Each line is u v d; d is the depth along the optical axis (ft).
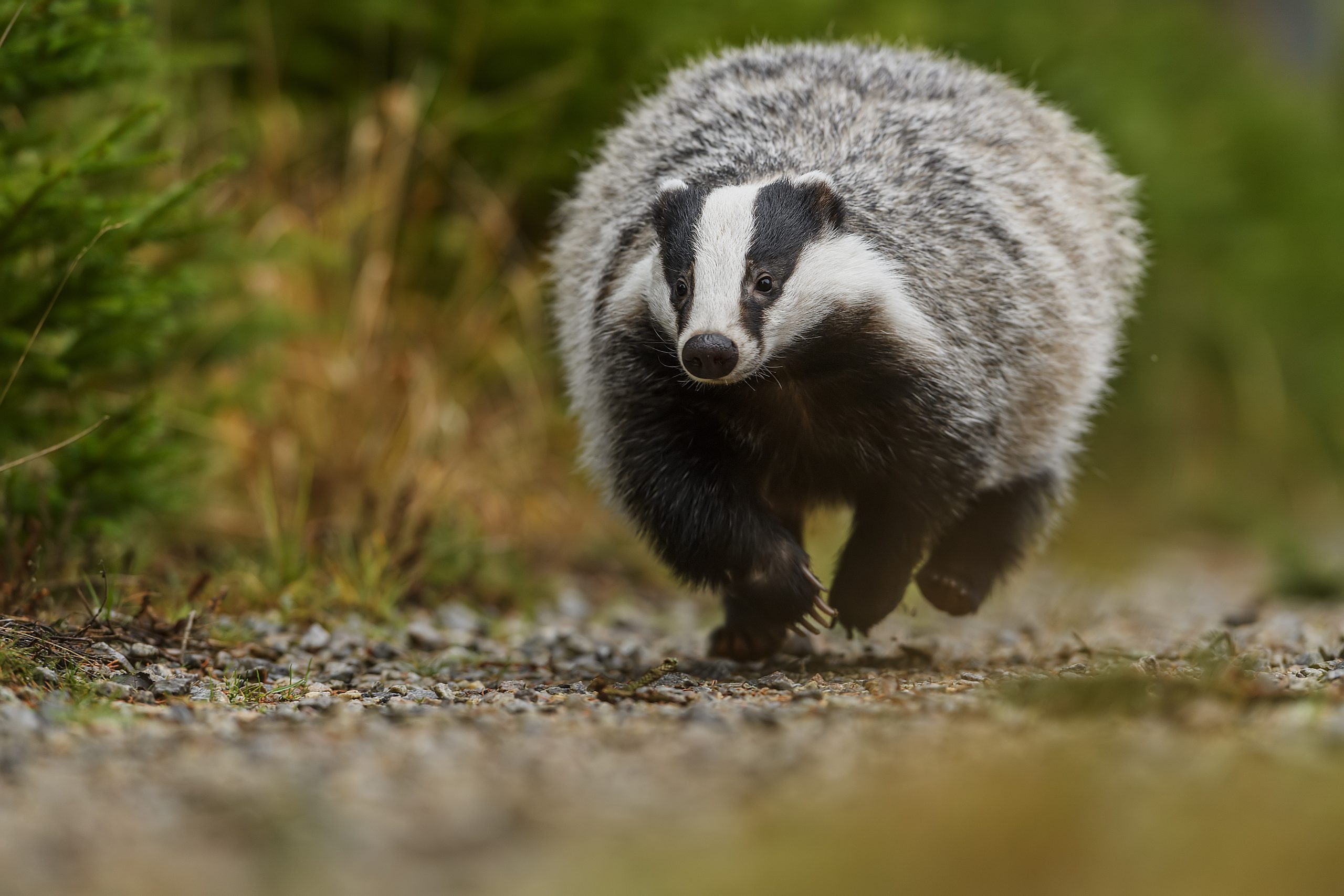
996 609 52.49
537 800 20.02
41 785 20.77
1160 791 19.65
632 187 38.55
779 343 32.68
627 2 62.69
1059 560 67.00
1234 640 39.93
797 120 37.52
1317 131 105.60
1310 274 97.60
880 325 33.58
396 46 63.36
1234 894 16.83
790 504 37.27
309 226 57.36
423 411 54.44
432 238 61.21
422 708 27.71
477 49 63.05
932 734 23.32
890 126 37.22
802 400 34.60
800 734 23.71
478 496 55.01
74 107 46.91
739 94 39.29
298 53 62.44
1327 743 21.89
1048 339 37.83
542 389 60.54
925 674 33.37
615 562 56.44
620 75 63.21
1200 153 89.71
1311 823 18.31
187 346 48.16
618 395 34.99
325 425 53.78
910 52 44.14
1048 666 35.35
